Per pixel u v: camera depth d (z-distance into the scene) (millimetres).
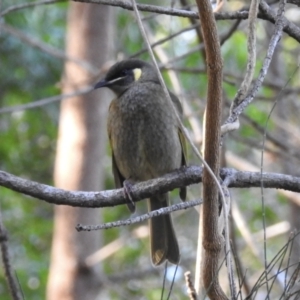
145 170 8570
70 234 13961
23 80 15102
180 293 13547
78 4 14664
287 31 6695
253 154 16422
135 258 16891
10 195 17016
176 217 15922
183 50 14859
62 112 14602
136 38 15461
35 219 16875
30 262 15719
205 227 5176
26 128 17266
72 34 14625
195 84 15461
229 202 5543
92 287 13773
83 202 6297
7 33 14273
